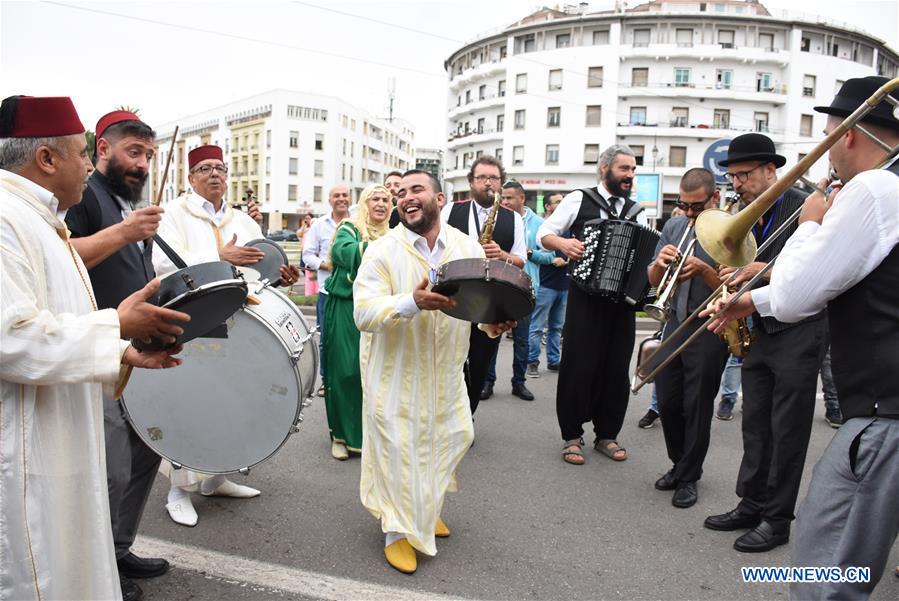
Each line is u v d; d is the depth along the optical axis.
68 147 1.93
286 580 2.93
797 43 44.78
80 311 1.95
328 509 3.68
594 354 4.42
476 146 54.12
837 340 2.01
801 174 2.05
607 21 45.59
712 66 45.00
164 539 3.28
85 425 1.90
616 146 4.53
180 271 2.15
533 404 5.96
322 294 6.60
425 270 3.10
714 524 3.54
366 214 4.73
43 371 1.70
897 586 3.02
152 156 2.99
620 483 4.18
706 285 3.70
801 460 3.24
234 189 75.75
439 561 3.14
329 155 70.38
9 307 1.66
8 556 1.70
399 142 93.75
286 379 2.95
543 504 3.83
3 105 1.89
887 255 1.87
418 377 3.00
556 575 3.04
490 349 4.68
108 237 2.46
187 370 2.88
